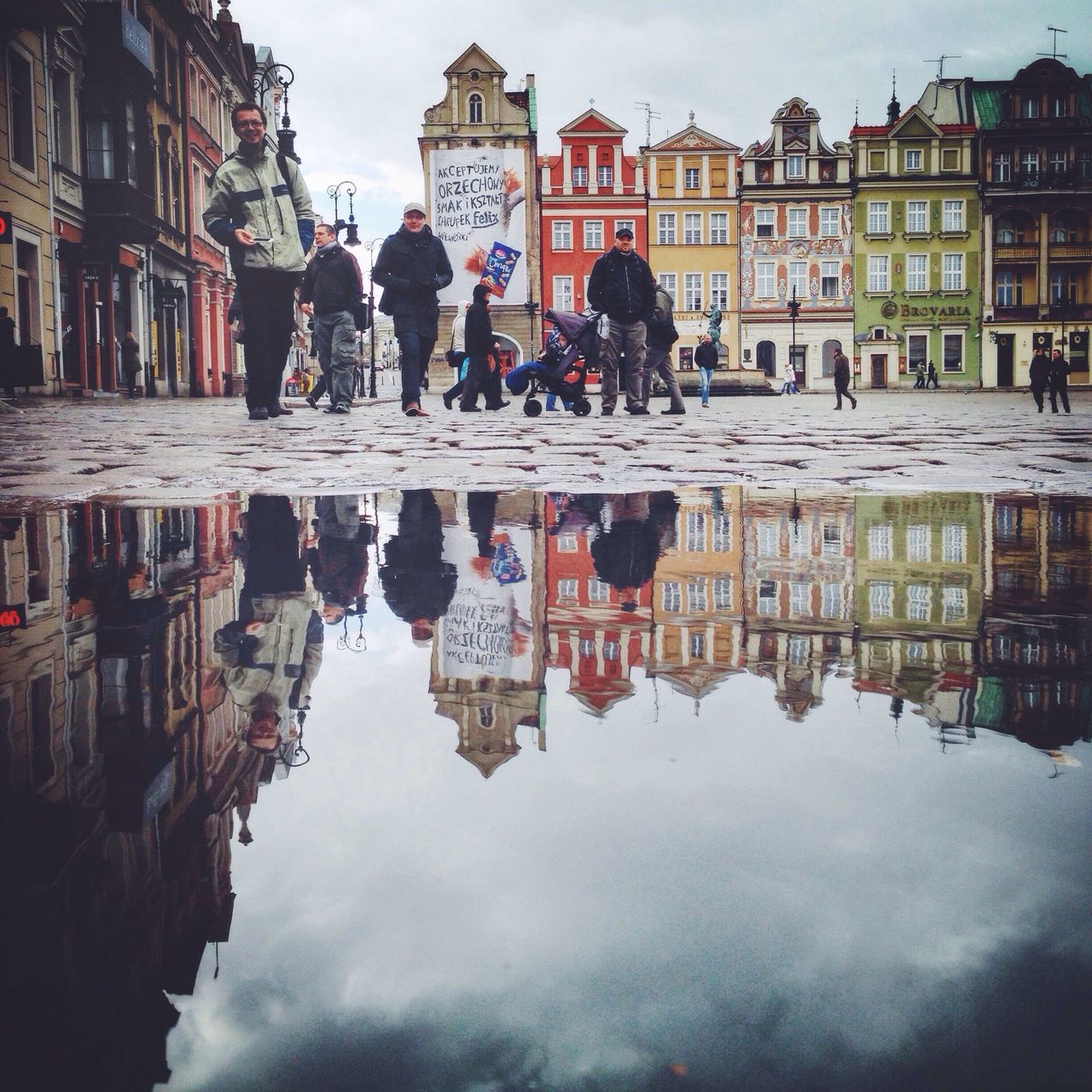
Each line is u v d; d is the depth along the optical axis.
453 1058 0.54
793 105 54.19
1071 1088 0.51
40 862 0.81
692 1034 0.55
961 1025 0.56
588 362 12.81
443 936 0.67
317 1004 0.59
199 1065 0.54
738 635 1.66
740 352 54.97
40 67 21.98
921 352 56.03
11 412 12.91
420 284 10.82
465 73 49.56
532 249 50.59
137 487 4.50
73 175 23.91
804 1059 0.53
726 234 54.41
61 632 1.81
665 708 1.23
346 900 0.73
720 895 0.73
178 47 32.78
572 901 0.72
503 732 1.15
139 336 28.36
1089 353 55.97
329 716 1.23
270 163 9.80
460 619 1.84
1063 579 2.20
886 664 1.45
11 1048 0.56
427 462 5.77
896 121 56.88
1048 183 55.06
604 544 2.82
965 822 0.86
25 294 21.58
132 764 1.06
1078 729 1.13
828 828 0.85
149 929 0.68
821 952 0.64
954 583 2.18
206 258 36.28
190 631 1.79
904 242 55.28
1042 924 0.67
